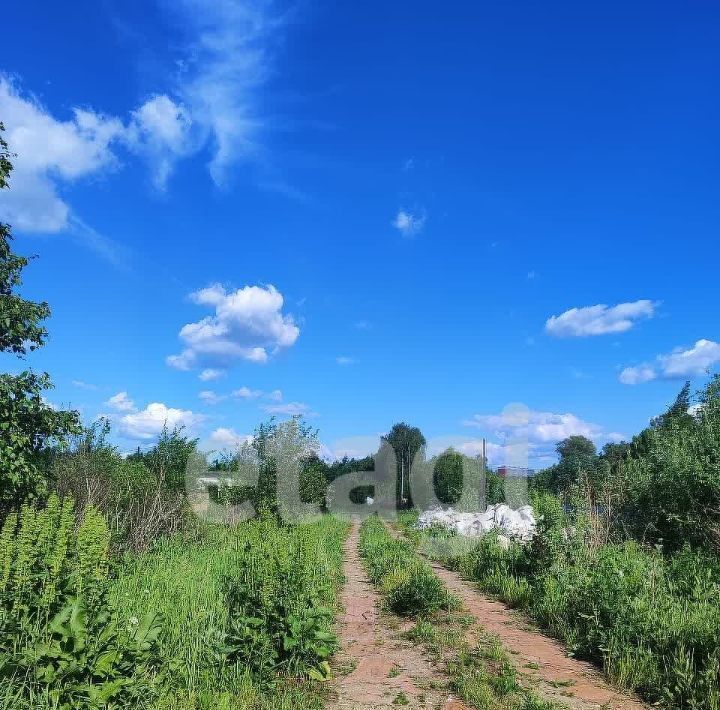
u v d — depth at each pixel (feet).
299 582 22.98
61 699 14.33
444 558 51.44
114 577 27.68
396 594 31.89
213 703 16.87
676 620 21.89
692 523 37.19
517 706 17.90
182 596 25.27
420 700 18.60
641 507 41.22
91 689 14.58
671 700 18.07
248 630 20.66
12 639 14.99
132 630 17.98
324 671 20.75
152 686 16.33
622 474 44.93
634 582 25.53
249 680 19.03
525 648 24.36
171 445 52.60
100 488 38.06
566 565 32.91
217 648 20.06
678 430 45.65
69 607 15.90
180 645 20.07
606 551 30.27
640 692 19.39
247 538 34.35
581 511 39.47
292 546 28.60
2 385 32.22
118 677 15.38
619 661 20.66
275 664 20.39
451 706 18.11
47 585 16.81
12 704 13.48
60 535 18.13
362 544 67.56
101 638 15.83
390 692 19.33
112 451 43.42
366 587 40.86
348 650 24.31
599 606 24.29
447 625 28.30
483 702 18.07
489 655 22.89
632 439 67.92
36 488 32.27
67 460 39.09
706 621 21.11
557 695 19.02
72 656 14.83
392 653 23.81
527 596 32.19
